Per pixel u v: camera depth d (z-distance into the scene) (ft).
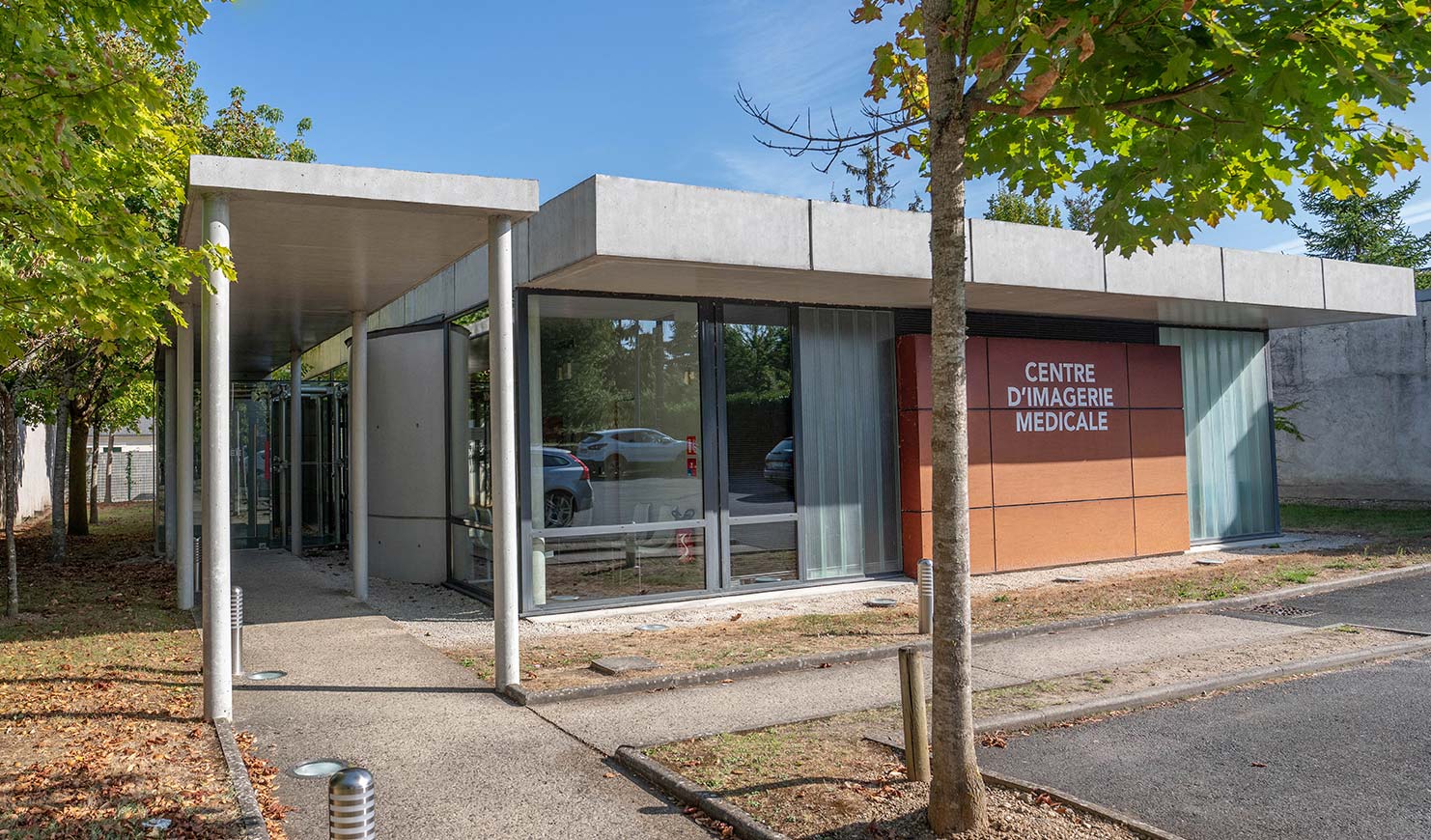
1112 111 17.19
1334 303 49.06
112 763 18.80
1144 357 51.60
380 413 47.14
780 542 41.81
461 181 24.31
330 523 60.49
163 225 39.83
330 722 22.18
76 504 69.67
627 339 38.81
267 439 61.46
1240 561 48.91
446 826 16.21
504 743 20.56
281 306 38.17
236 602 26.48
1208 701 23.45
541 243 34.60
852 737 20.33
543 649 30.27
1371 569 44.14
